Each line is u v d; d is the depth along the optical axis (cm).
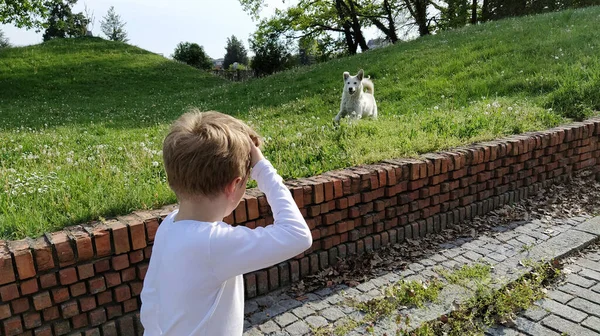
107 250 258
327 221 347
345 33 3441
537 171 492
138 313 275
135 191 331
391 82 1148
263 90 1463
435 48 1386
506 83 876
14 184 387
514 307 289
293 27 3331
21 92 1969
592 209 455
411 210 395
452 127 529
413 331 264
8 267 232
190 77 2447
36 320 246
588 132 535
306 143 512
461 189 428
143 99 1816
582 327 270
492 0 2764
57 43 2919
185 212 131
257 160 138
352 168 387
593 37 1011
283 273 327
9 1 2133
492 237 393
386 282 323
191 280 118
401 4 3225
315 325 276
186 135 125
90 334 261
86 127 1012
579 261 352
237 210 301
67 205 306
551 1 2533
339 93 1159
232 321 128
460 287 306
